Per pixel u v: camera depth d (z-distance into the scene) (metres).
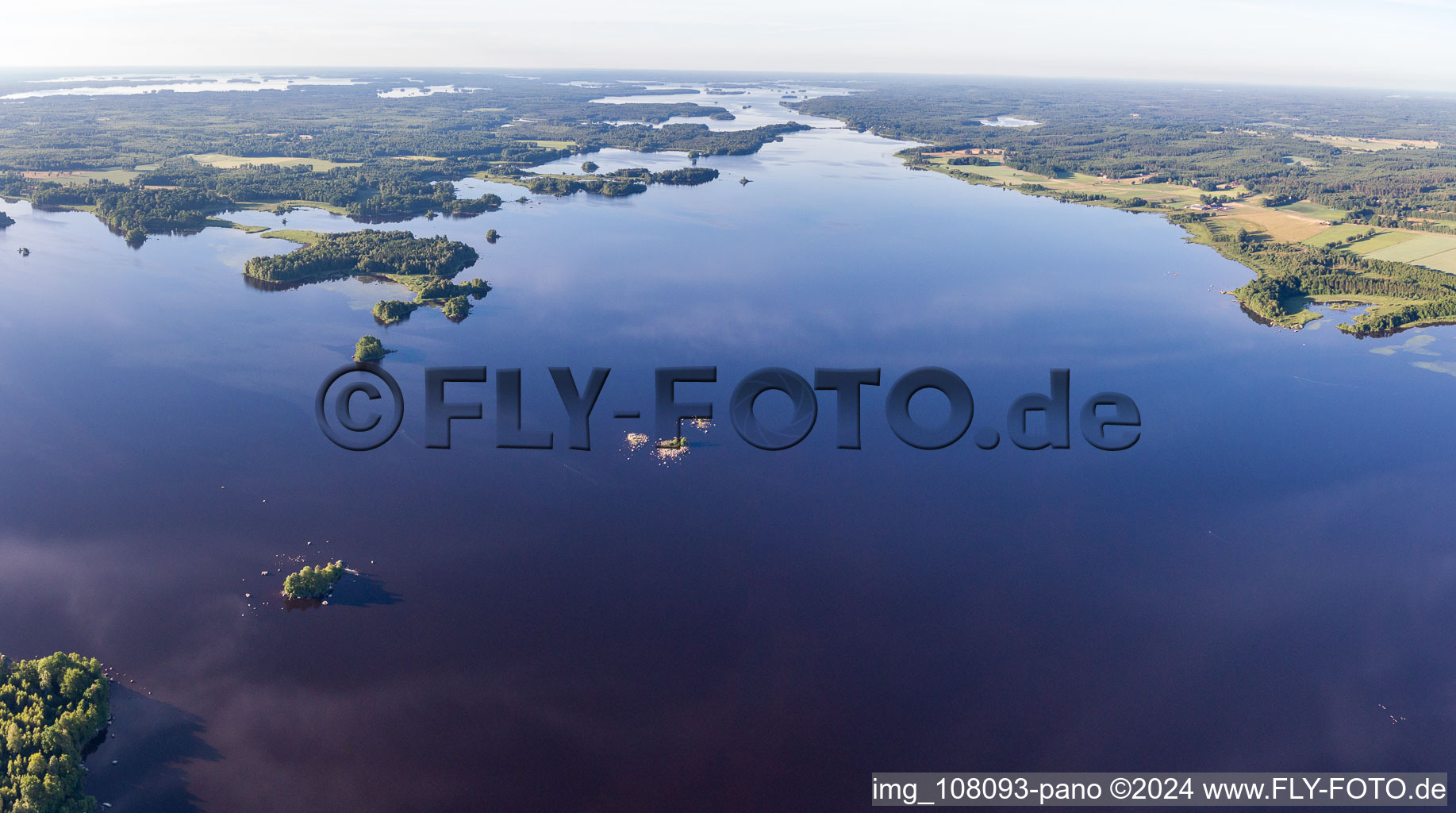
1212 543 183.38
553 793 125.31
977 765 131.50
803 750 133.25
